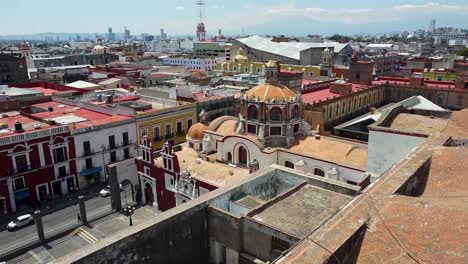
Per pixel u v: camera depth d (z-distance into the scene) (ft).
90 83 335.47
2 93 263.70
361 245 45.70
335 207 70.59
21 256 141.59
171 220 61.93
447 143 76.84
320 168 144.05
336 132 219.61
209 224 69.31
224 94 274.36
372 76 328.29
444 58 467.93
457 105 284.20
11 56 379.55
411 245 43.29
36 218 149.07
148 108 233.55
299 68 404.16
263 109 160.04
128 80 372.79
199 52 637.30
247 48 544.21
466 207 46.98
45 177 184.55
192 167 158.10
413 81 307.78
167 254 62.44
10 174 172.24
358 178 133.08
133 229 57.52
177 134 232.94
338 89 263.08
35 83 337.11
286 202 72.90
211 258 71.05
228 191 74.54
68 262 49.24
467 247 40.57
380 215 49.03
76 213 174.81
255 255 65.00
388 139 92.22
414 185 61.21
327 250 42.65
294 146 159.84
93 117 222.28
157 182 171.83
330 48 449.89
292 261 41.32
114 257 54.65
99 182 203.82
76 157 192.85
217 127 184.85
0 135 175.94
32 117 215.31
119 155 208.74
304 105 210.59
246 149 159.12
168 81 344.28
